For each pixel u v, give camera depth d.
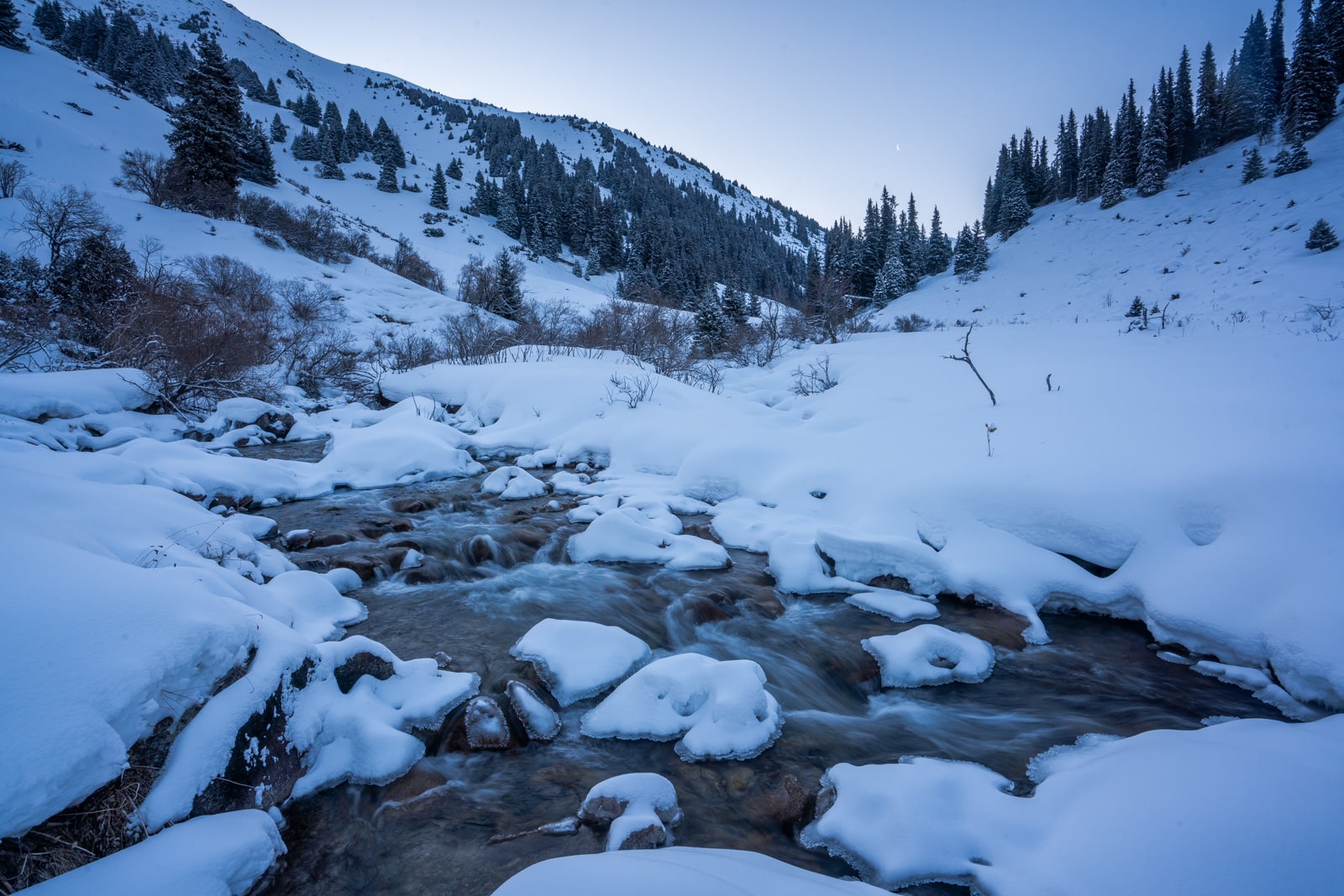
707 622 5.56
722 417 11.36
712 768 3.56
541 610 5.62
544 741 3.78
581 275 69.19
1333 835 2.26
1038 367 12.39
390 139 84.19
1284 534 4.64
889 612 5.63
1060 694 4.39
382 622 5.26
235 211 33.19
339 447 10.47
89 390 11.32
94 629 2.63
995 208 73.00
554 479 10.13
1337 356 8.59
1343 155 38.69
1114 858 2.41
